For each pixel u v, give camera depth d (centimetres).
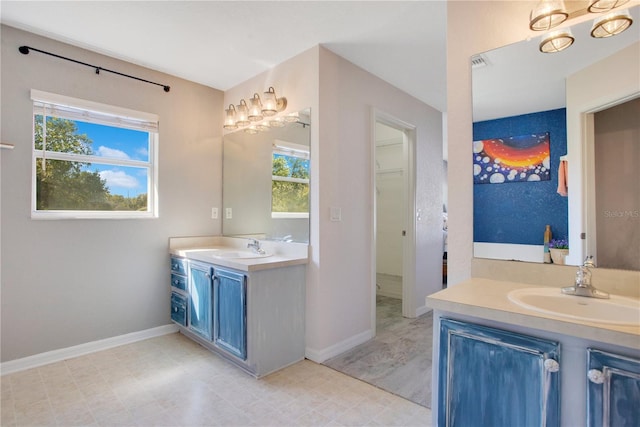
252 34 245
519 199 166
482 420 118
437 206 405
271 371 240
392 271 474
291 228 278
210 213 349
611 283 144
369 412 193
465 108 181
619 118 143
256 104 300
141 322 302
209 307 262
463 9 182
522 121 166
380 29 236
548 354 106
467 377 121
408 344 292
